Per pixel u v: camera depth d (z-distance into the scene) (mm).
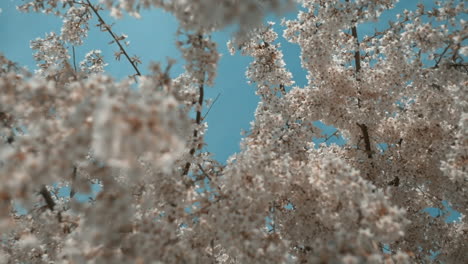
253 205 5219
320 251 4359
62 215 5301
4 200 3553
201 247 5543
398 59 7246
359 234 4555
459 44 6246
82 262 4121
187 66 5023
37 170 3305
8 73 4820
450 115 7438
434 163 8047
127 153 2959
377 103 8047
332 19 7734
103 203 3982
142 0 4500
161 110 3066
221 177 5516
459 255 8469
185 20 4449
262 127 7266
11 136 4855
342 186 4965
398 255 4828
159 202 5473
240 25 4125
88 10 7523
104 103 3059
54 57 8258
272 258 4613
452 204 8461
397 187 8312
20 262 5945
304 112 8305
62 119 3857
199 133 6277
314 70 8391
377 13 7754
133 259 4215
